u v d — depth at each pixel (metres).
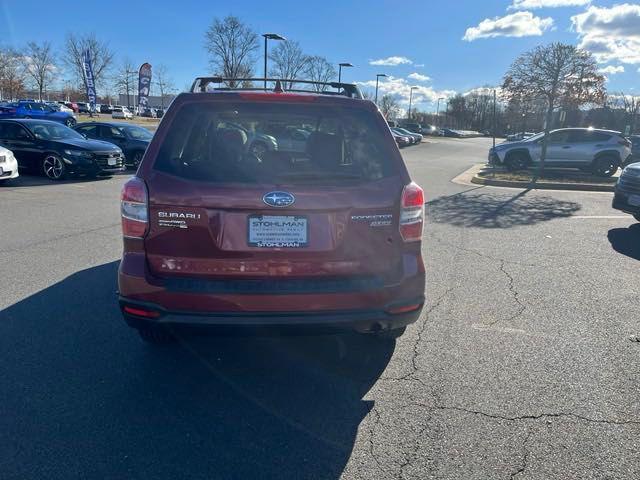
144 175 2.96
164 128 3.05
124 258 3.02
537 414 3.08
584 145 17.80
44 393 3.20
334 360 3.73
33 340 3.91
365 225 3.04
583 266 6.18
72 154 13.20
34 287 5.04
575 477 2.54
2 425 2.87
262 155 3.48
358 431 2.89
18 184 12.51
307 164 3.21
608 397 3.29
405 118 95.00
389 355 3.81
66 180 13.52
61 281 5.23
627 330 4.33
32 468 2.53
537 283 5.51
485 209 10.24
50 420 2.92
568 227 8.52
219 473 2.53
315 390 3.32
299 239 2.96
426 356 3.80
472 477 2.54
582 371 3.62
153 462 2.59
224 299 2.91
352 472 2.56
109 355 3.71
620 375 3.57
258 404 3.14
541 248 7.04
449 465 2.62
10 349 3.76
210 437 2.81
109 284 5.17
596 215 9.70
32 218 8.35
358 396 3.26
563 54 15.01
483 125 96.88
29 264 5.78
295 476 2.52
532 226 8.55
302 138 3.76
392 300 3.07
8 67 56.62
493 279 5.62
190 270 2.97
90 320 4.29
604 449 2.76
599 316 4.62
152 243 2.97
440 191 13.28
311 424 2.95
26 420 2.92
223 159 3.39
